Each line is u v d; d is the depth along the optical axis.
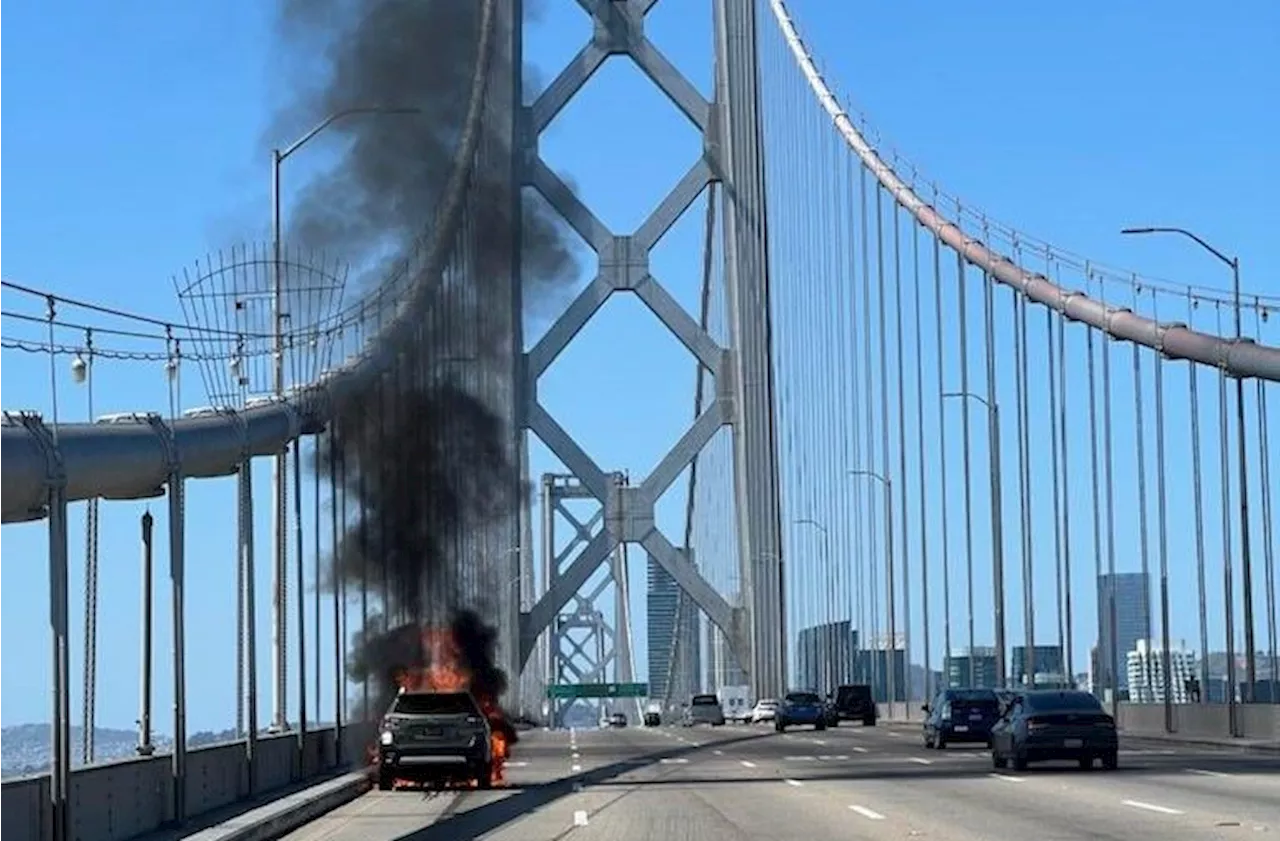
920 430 90.31
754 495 118.69
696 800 34.69
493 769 45.03
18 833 21.44
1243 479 55.62
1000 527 75.19
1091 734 41.25
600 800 35.50
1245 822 26.28
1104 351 69.00
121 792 25.89
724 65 120.00
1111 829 25.56
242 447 32.75
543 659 176.50
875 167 93.50
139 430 26.42
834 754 55.66
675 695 162.75
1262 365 54.84
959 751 56.53
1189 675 78.81
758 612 118.88
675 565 119.75
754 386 120.81
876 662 102.69
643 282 117.69
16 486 21.44
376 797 38.38
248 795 33.72
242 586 34.62
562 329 115.00
